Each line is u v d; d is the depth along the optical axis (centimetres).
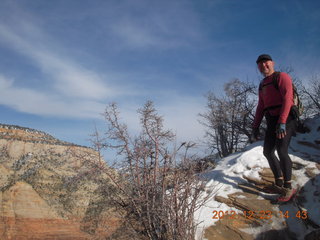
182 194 401
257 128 541
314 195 460
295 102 472
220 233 421
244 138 1097
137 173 419
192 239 376
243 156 588
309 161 547
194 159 429
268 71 491
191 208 387
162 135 430
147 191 391
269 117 487
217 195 495
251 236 418
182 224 368
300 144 619
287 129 468
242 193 495
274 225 429
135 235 378
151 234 378
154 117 438
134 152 427
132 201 395
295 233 419
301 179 502
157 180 412
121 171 434
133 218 403
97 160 439
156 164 416
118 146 434
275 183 481
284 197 455
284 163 461
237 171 555
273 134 481
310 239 395
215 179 548
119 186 410
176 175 400
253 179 521
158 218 382
